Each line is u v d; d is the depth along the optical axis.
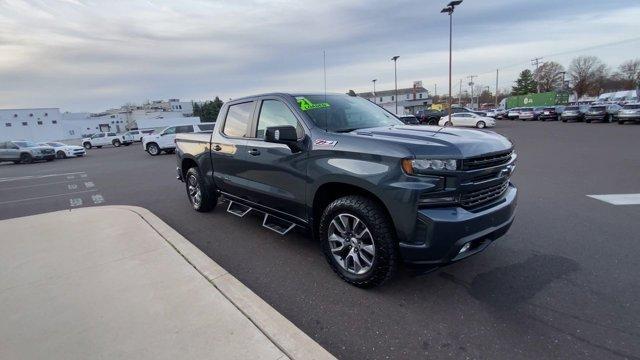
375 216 3.00
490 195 3.15
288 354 2.36
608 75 87.62
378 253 3.01
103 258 3.93
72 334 2.63
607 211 5.53
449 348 2.51
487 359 2.40
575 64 90.06
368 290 3.31
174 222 5.58
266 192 4.18
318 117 3.79
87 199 8.15
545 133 23.08
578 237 4.47
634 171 8.79
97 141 43.75
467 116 35.06
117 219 5.42
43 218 5.62
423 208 2.81
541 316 2.85
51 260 3.94
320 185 3.44
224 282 3.29
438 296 3.17
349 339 2.65
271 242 4.59
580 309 2.93
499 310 2.95
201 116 95.88
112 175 12.71
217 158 5.11
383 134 3.31
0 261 3.96
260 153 4.18
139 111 100.06
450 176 2.81
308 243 4.53
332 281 3.51
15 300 3.12
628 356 2.38
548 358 2.39
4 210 7.47
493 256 3.96
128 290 3.21
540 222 5.10
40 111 65.69
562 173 8.97
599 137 18.56
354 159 3.12
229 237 4.81
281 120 4.05
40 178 13.47
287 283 3.51
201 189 5.71
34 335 2.63
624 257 3.85
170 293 3.14
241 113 4.73
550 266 3.69
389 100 106.62
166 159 18.44
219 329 2.62
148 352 2.41
